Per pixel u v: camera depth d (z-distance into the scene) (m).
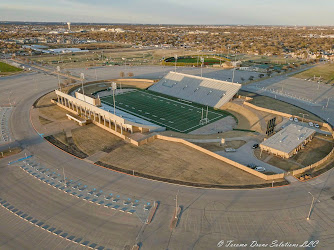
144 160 61.31
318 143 69.56
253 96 114.75
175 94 115.88
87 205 46.72
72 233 40.56
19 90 121.25
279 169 57.50
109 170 57.41
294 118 85.94
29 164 59.59
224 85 108.62
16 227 41.75
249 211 44.88
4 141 71.00
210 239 39.47
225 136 74.62
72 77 146.75
